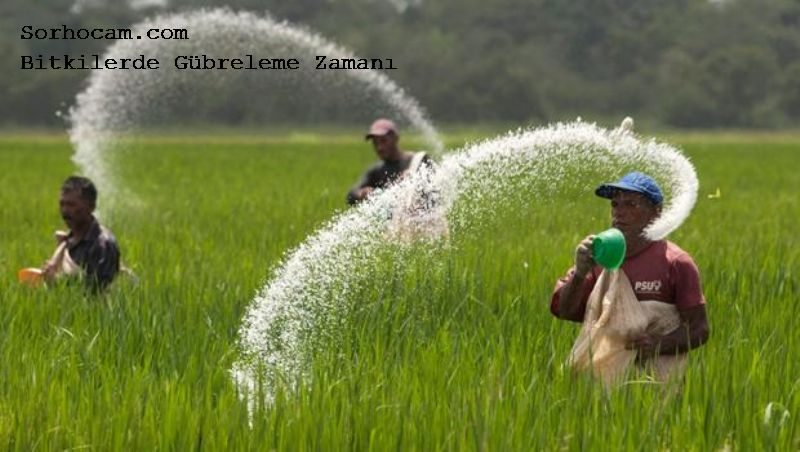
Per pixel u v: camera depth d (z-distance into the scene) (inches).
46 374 858.8
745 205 2778.1
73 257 1179.3
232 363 932.6
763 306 1123.9
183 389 797.2
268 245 1742.1
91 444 735.7
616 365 839.7
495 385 808.3
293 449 722.8
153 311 1096.8
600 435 725.3
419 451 719.1
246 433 735.7
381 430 730.8
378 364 888.3
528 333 1000.9
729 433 759.1
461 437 713.6
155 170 4306.1
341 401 778.8
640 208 833.5
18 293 1173.7
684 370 848.9
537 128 924.0
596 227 2004.2
